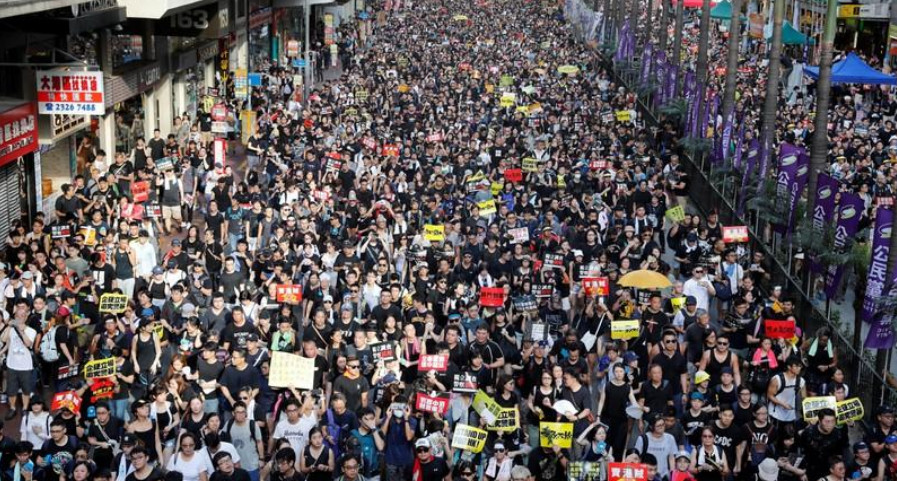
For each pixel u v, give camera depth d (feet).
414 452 53.98
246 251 82.07
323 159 119.44
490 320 69.41
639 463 50.06
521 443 57.52
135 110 143.64
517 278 79.51
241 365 59.57
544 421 57.06
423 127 146.41
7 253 83.25
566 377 57.26
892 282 70.13
